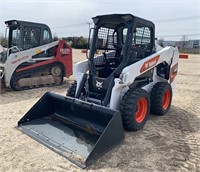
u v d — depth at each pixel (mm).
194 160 3180
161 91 4770
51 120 4262
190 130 4242
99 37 4500
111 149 3307
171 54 5277
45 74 8102
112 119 3248
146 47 4672
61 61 8375
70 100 3900
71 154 3148
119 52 4836
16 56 7051
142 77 4602
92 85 4336
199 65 15930
